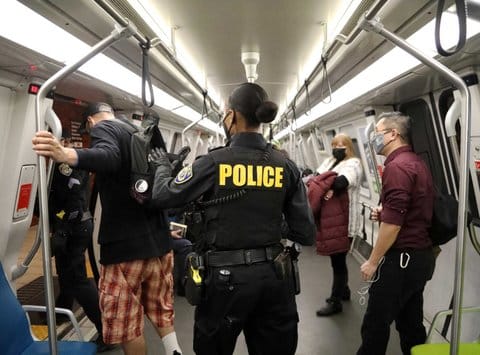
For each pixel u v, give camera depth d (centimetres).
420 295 194
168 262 195
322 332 273
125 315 171
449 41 149
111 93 267
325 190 282
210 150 140
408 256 176
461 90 102
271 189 136
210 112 529
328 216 286
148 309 190
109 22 155
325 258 473
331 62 235
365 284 368
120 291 172
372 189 387
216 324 131
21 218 200
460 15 96
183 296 345
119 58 204
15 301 160
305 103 455
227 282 128
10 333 152
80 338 172
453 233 178
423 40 163
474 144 194
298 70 331
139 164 162
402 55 184
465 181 102
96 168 145
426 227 178
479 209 207
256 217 133
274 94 475
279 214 140
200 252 138
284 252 143
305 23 212
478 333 215
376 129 199
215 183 132
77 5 135
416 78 207
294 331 142
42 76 185
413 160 178
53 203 223
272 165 138
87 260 402
